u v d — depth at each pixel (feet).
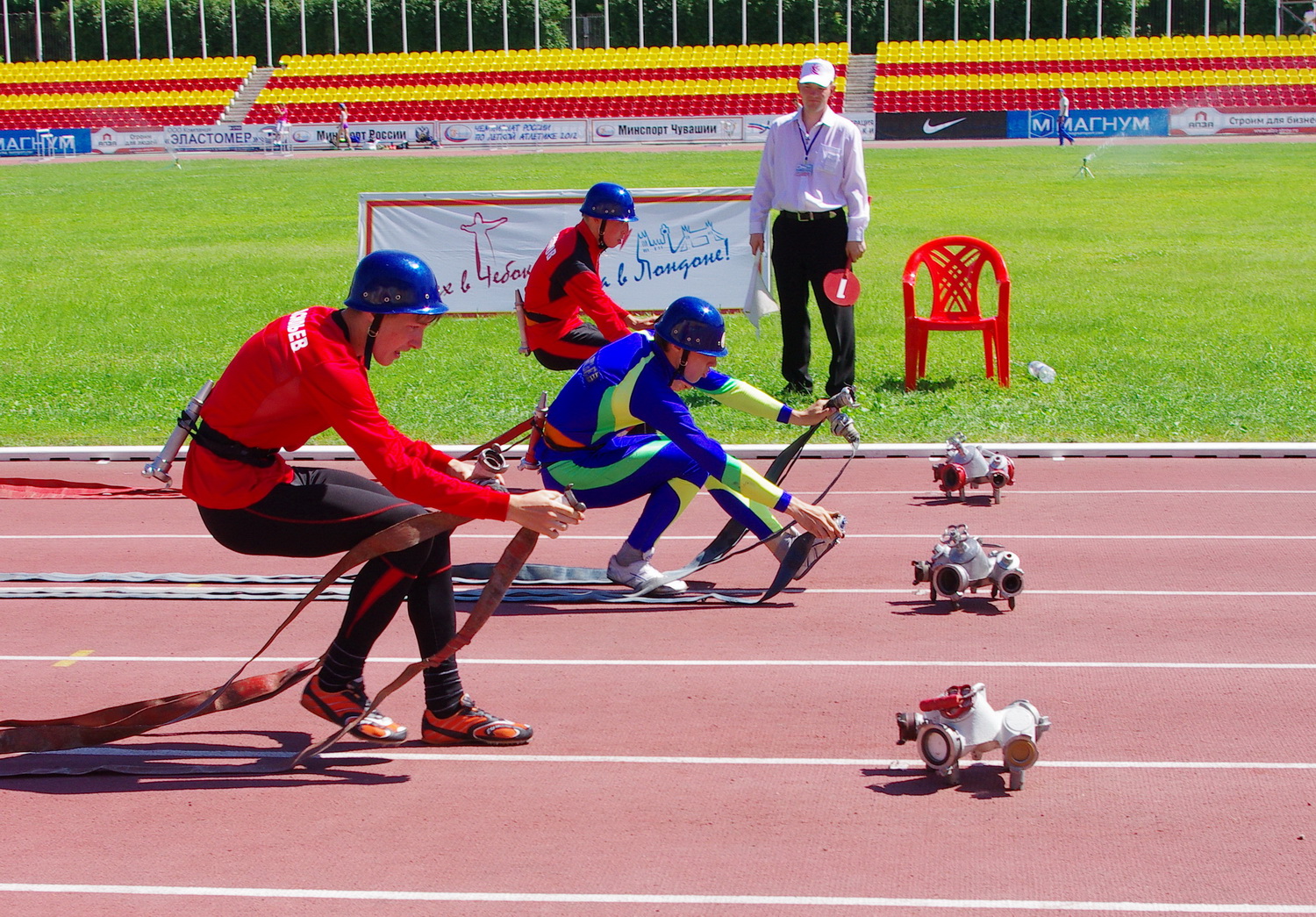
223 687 16.51
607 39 189.16
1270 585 23.11
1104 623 21.29
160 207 101.45
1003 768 15.99
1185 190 99.45
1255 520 27.35
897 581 23.81
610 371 21.85
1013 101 172.76
